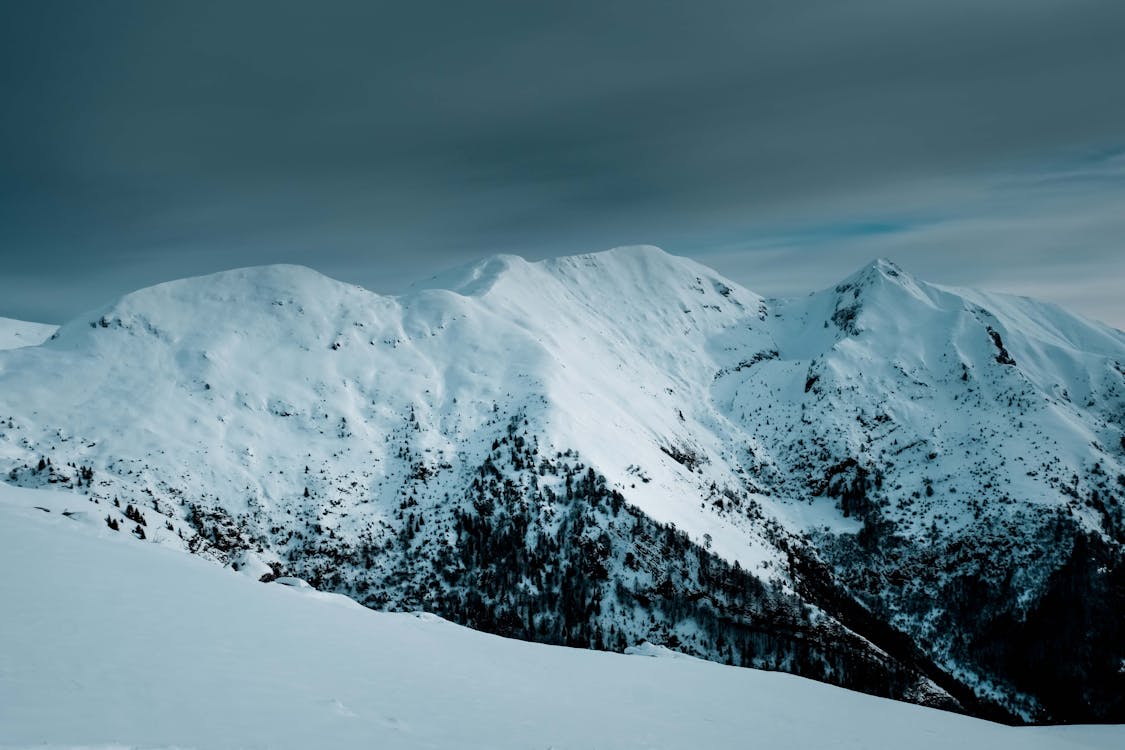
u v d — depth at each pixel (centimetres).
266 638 2747
